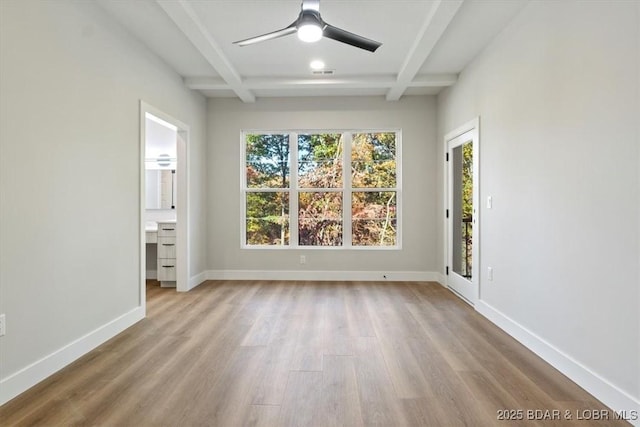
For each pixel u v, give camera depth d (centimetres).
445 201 453
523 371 222
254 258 497
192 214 450
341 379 211
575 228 209
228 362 235
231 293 420
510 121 286
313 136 503
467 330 296
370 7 266
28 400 188
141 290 324
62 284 229
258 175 507
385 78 408
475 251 353
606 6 184
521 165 269
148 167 520
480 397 192
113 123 283
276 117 491
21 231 199
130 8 269
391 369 224
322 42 324
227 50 340
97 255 265
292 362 234
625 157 174
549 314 234
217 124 494
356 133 499
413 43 322
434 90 464
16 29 195
